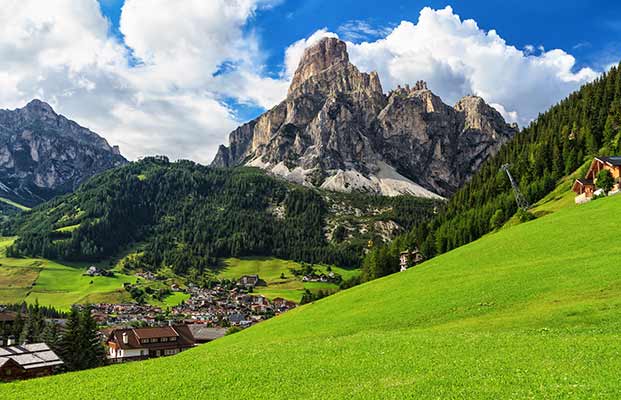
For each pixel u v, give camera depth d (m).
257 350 46.81
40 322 138.75
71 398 35.44
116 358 127.62
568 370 27.23
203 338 153.25
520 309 47.91
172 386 35.59
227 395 31.72
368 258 178.25
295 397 29.55
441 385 27.72
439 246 166.75
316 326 64.69
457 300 56.50
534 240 79.25
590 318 39.75
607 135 162.50
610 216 78.88
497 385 26.41
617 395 22.70
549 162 178.50
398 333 46.81
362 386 29.89
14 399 36.94
